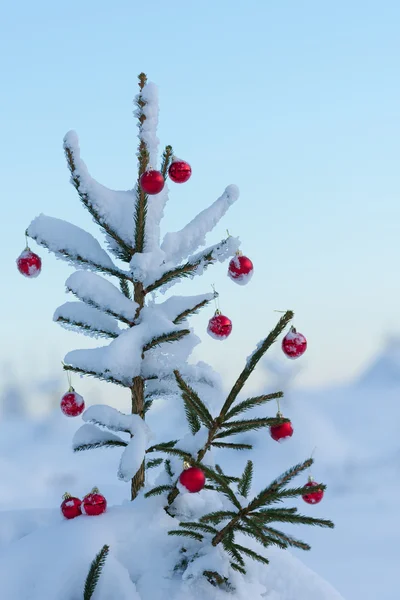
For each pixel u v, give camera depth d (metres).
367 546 5.75
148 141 3.31
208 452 3.02
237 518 2.73
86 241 3.25
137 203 3.12
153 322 3.05
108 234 3.30
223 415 2.73
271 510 2.74
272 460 8.42
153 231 3.29
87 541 2.81
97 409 3.14
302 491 2.64
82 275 3.10
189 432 3.05
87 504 2.98
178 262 3.36
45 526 3.14
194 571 2.71
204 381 3.10
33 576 2.75
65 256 3.22
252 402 2.76
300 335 2.78
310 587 2.89
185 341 3.26
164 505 3.12
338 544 5.88
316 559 5.48
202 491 3.46
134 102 3.33
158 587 2.74
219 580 2.73
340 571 5.15
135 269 3.16
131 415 3.15
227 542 2.77
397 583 4.82
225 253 3.04
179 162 3.01
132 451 2.94
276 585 2.89
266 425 2.80
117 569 2.72
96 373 3.16
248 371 2.69
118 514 3.02
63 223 3.27
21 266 3.20
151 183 2.86
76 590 2.68
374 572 5.07
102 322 3.24
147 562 2.84
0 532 3.54
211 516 2.74
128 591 2.65
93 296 3.10
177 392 3.28
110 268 3.22
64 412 3.25
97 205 3.22
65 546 2.82
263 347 2.66
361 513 6.80
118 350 2.92
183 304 3.25
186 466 2.64
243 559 2.96
